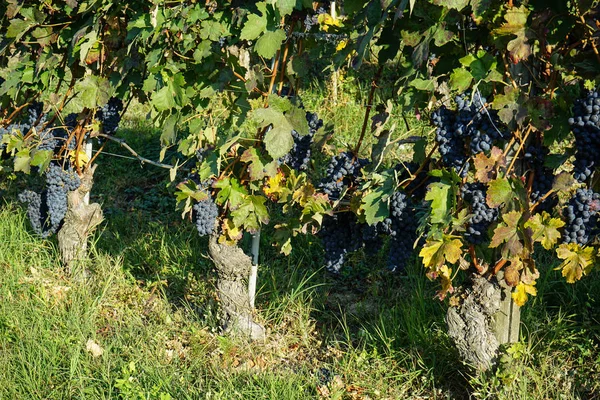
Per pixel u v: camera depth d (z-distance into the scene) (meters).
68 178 5.77
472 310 4.30
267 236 6.47
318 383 4.67
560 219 3.96
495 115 3.85
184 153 4.92
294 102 4.64
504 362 4.30
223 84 4.70
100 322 5.34
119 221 6.91
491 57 3.74
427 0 3.71
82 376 4.62
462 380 4.64
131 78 5.44
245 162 4.74
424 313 5.08
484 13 3.69
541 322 5.01
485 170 3.75
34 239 6.35
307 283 5.91
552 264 5.29
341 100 8.80
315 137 4.63
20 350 4.86
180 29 4.61
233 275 5.06
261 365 4.92
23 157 5.60
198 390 4.55
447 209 3.91
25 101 6.10
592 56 3.66
